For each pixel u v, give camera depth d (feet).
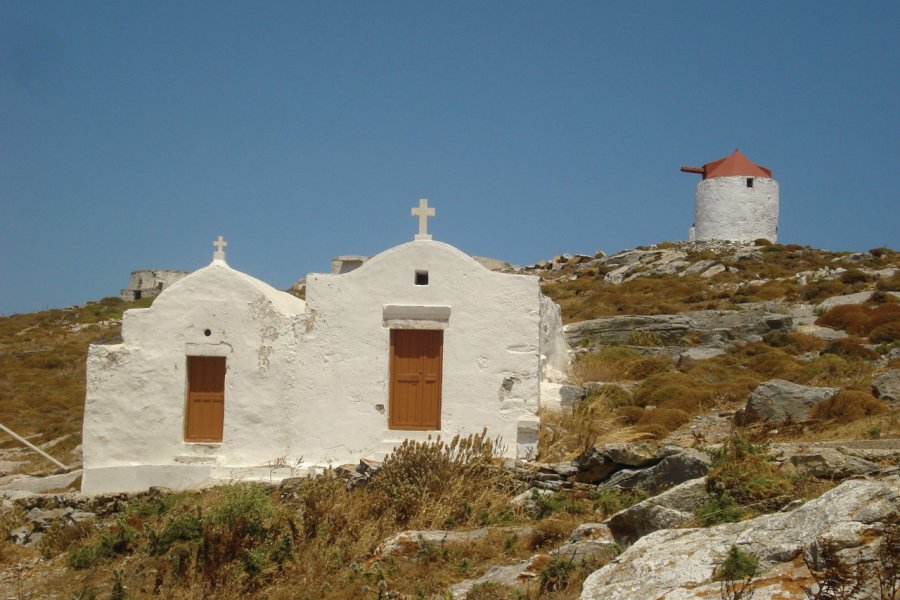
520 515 51.72
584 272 174.09
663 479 48.83
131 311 64.64
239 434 63.36
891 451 46.26
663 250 176.86
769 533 29.71
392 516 52.11
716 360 86.79
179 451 63.46
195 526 50.44
